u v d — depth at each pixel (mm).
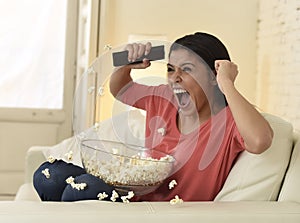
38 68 4332
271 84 3740
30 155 2959
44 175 2055
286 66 3453
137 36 3910
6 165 4289
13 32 4297
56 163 2107
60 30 4344
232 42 4086
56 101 4359
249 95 4098
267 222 1588
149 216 1542
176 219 1549
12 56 4305
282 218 1598
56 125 4348
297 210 1635
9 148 4289
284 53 3500
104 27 3930
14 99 4316
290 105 3354
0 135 4273
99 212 1534
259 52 4023
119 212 1545
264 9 3932
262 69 3941
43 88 4344
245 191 1820
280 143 1826
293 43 3340
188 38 2047
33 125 4312
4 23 4285
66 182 1926
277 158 1811
